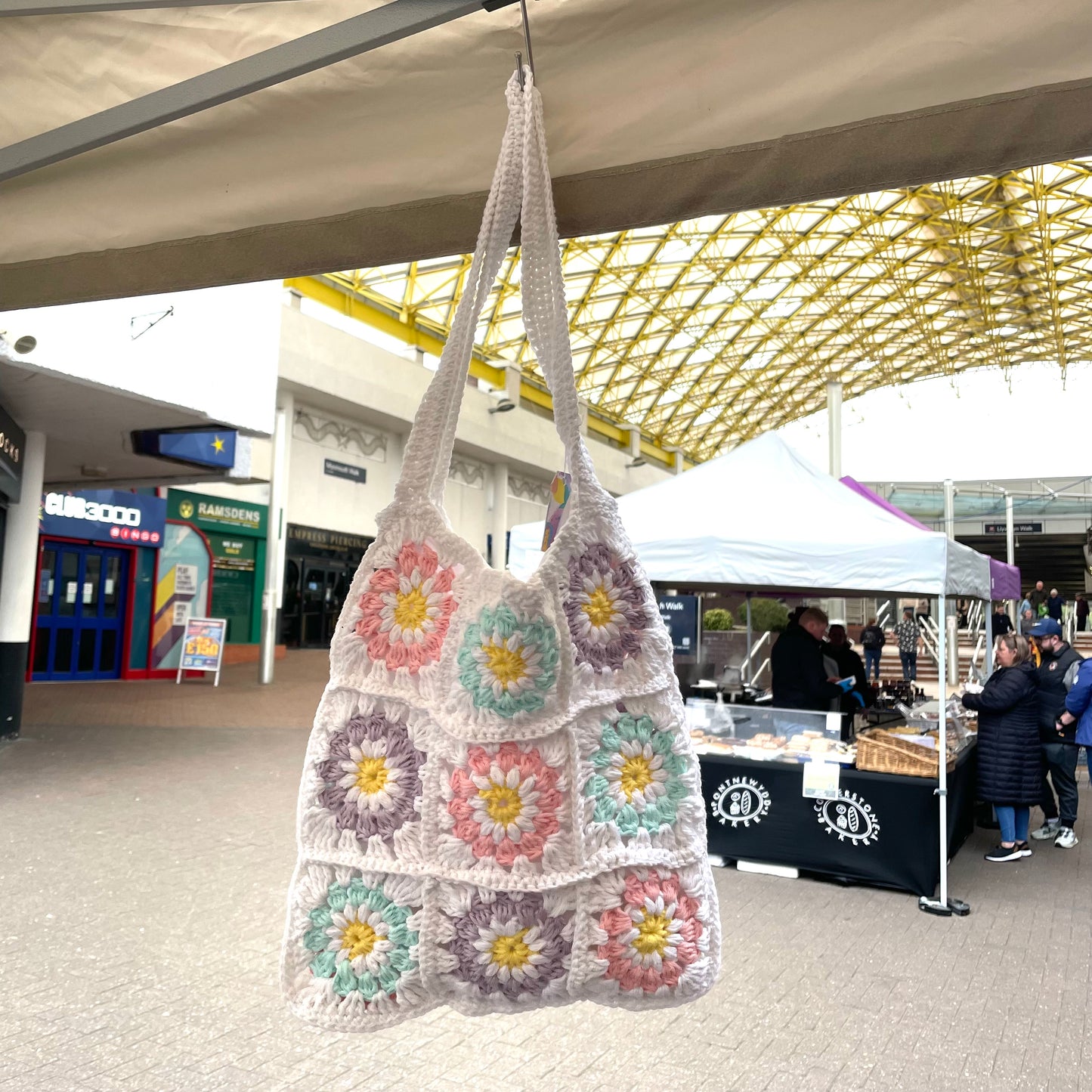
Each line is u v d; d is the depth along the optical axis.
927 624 18.91
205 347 8.10
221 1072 3.08
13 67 1.41
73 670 16.14
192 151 1.39
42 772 8.10
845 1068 3.25
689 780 1.08
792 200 1.17
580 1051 3.34
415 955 1.04
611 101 1.18
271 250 1.46
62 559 16.00
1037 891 5.75
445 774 1.05
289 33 1.27
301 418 23.08
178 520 18.23
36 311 6.56
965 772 6.91
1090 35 0.98
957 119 1.07
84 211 1.53
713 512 6.47
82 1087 2.94
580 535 1.06
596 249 24.30
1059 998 3.91
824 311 33.03
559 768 1.03
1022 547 43.78
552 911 1.02
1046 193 23.55
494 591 1.04
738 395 42.62
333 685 1.10
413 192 1.36
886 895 5.61
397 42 1.18
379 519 1.11
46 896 4.79
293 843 6.09
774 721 6.46
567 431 1.08
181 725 11.59
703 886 1.07
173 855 5.68
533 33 1.13
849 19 1.04
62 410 8.73
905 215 25.41
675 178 1.21
